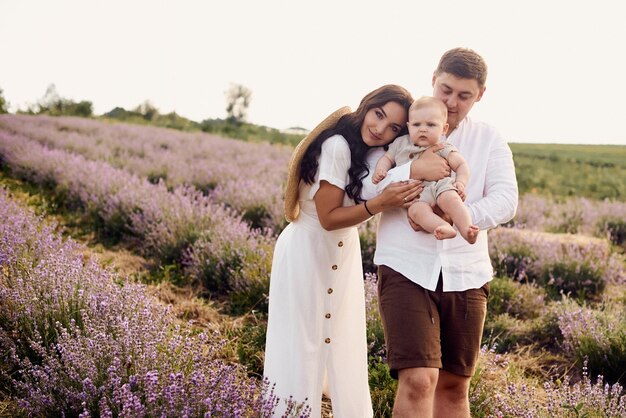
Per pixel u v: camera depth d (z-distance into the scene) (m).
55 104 31.73
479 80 2.73
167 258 6.52
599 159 31.95
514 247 7.48
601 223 10.95
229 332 4.56
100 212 7.84
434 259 2.65
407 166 2.71
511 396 3.42
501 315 5.53
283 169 13.99
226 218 7.20
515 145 43.12
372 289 4.77
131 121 31.83
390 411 3.45
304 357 2.94
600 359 4.52
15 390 3.10
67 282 3.79
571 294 6.76
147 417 2.59
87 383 2.77
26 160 11.41
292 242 3.02
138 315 3.33
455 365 2.69
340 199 2.81
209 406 2.60
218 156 16.14
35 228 5.17
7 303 3.64
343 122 2.87
